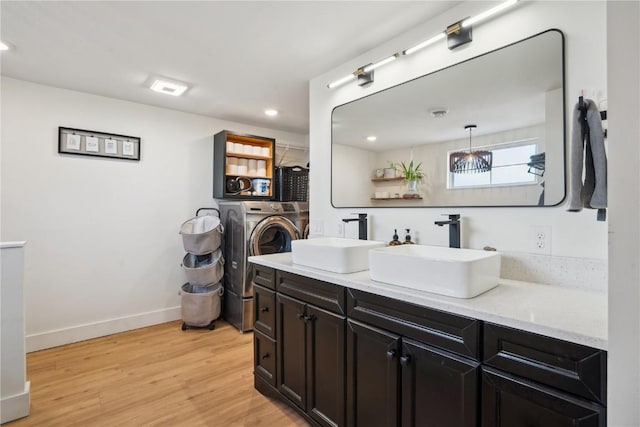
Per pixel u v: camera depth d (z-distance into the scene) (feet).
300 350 6.05
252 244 10.80
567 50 4.55
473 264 4.04
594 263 4.35
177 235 11.74
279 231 11.90
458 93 5.78
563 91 4.58
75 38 6.77
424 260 4.34
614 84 2.32
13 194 8.84
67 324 9.64
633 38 2.24
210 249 10.90
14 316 6.11
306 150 15.47
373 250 5.22
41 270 9.25
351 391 5.05
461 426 3.71
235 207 11.22
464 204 5.75
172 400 6.73
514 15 5.08
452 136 5.90
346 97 7.88
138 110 10.89
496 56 5.28
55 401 6.63
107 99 10.27
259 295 7.18
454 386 3.77
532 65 4.88
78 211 9.82
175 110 11.67
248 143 13.33
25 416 6.11
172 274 11.66
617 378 2.35
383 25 6.33
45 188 9.29
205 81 9.05
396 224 6.87
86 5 5.64
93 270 10.09
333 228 8.25
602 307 3.65
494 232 5.36
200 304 10.68
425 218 6.36
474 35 5.54
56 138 9.43
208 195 12.49
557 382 3.03
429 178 6.27
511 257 5.14
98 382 7.40
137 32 6.54
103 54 7.47
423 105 6.30
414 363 4.18
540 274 4.82
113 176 10.42
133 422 6.00
